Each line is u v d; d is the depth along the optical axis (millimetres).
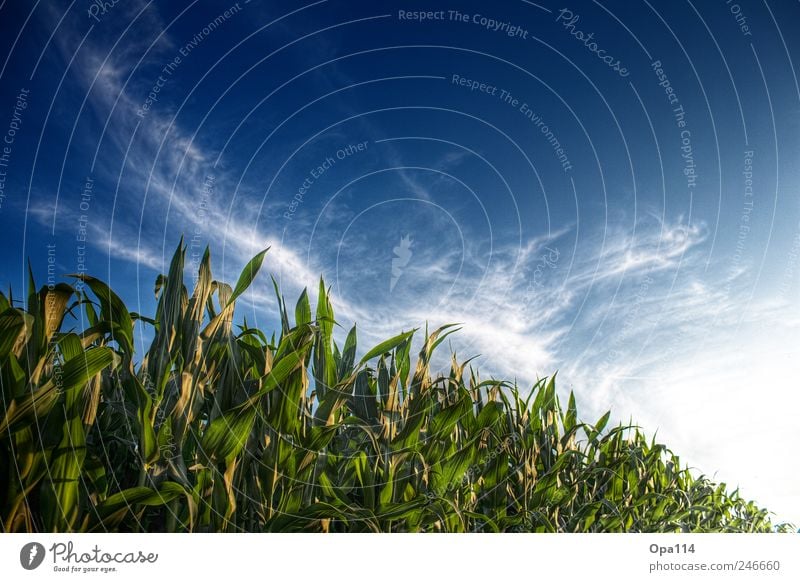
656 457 4500
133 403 2373
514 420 3844
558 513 3678
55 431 2062
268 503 2438
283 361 2406
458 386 3301
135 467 2369
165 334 2375
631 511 3994
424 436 3238
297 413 2486
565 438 3938
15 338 2029
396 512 2680
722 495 4996
